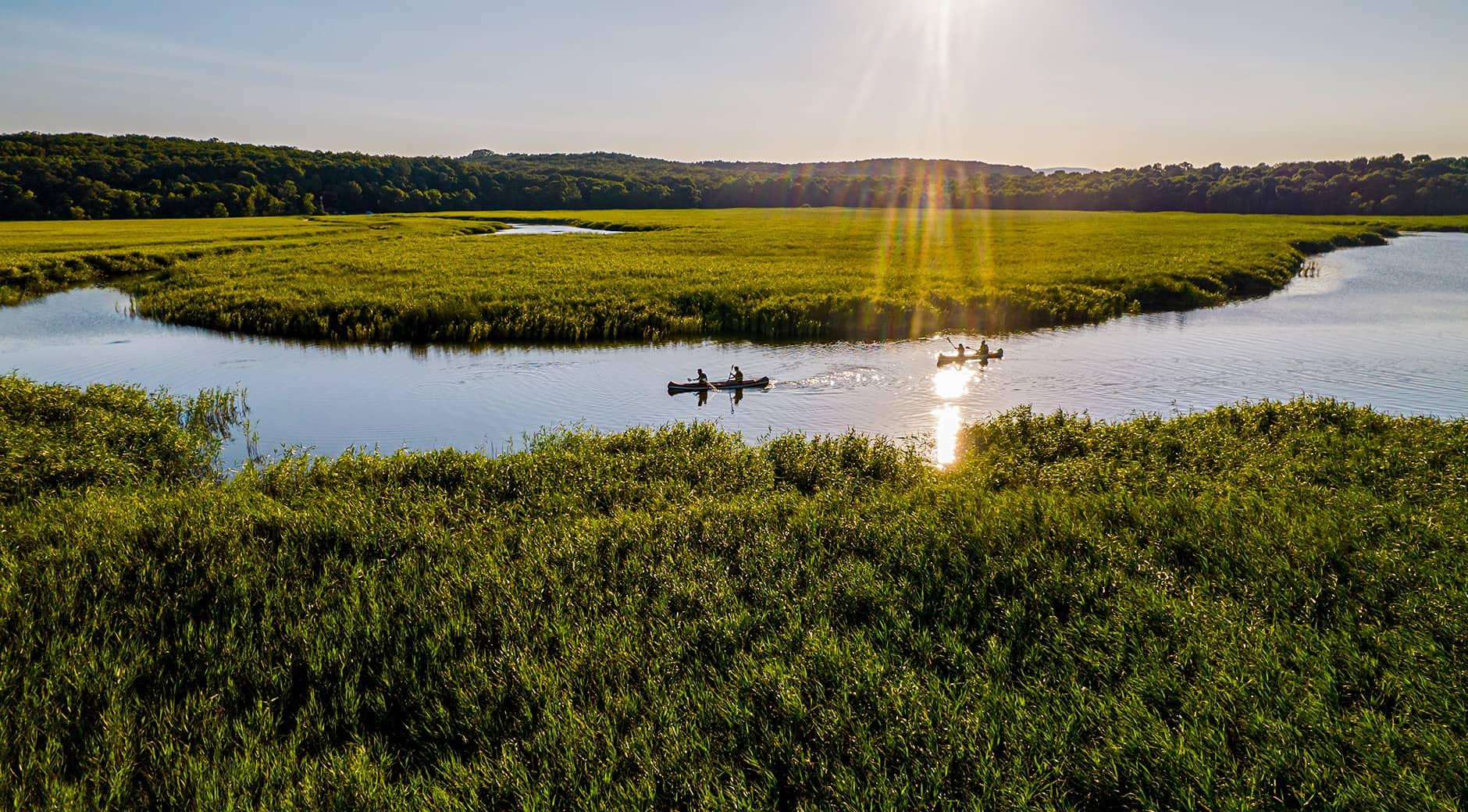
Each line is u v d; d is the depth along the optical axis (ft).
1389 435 47.01
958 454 51.90
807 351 91.40
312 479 43.52
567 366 83.97
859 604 27.07
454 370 82.23
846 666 22.84
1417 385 74.08
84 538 32.12
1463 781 17.33
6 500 39.52
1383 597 25.41
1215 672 21.74
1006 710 20.77
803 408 67.15
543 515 37.83
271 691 23.31
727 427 61.87
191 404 64.39
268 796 18.93
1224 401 68.33
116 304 124.77
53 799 18.35
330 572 30.12
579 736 20.45
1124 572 28.19
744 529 33.53
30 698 22.03
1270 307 124.77
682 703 21.79
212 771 19.60
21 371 82.28
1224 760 18.54
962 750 19.29
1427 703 19.94
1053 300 116.37
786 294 116.67
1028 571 28.37
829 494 38.34
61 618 26.43
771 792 18.85
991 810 17.79
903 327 104.63
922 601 26.63
